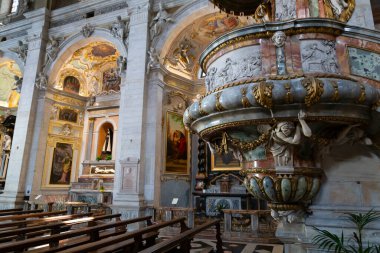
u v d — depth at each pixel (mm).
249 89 3641
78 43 14414
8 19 16891
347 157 4723
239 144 4422
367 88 3543
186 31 12703
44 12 15102
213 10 11625
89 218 6918
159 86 11703
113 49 15227
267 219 9922
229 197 11656
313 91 3355
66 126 15492
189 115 4562
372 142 4309
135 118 11148
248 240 7863
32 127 13961
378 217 3971
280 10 4934
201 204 12352
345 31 4066
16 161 13445
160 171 11258
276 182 4234
